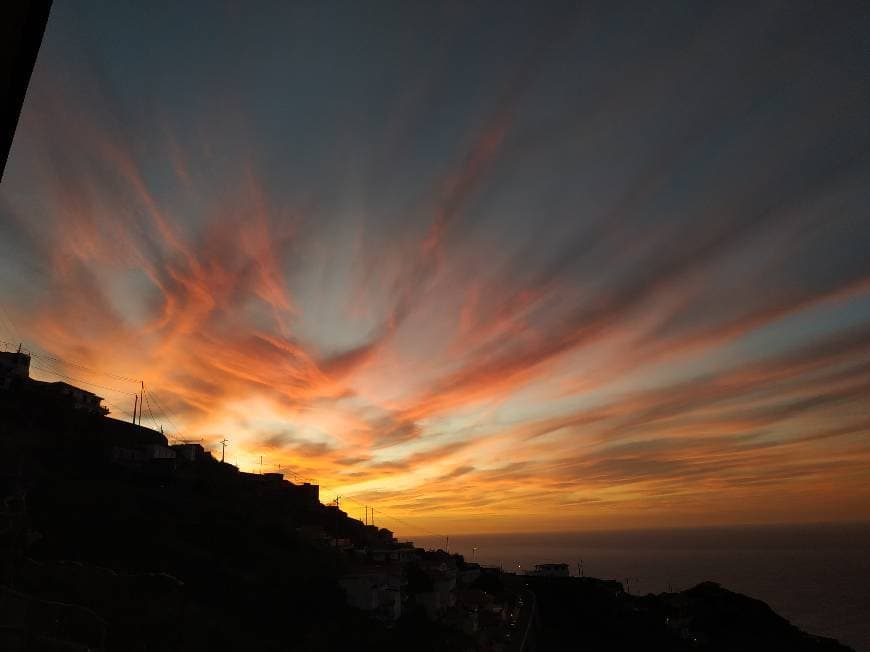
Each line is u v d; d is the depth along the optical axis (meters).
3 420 72.12
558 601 110.19
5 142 4.46
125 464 77.31
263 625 45.25
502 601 95.06
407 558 103.75
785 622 117.69
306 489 119.38
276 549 66.00
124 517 55.44
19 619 25.36
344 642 48.38
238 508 76.19
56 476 62.59
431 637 59.50
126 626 32.00
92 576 36.94
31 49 3.94
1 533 38.84
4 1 3.30
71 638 26.45
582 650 85.25
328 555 76.19
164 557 50.16
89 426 82.56
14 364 86.50
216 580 50.03
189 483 78.50
